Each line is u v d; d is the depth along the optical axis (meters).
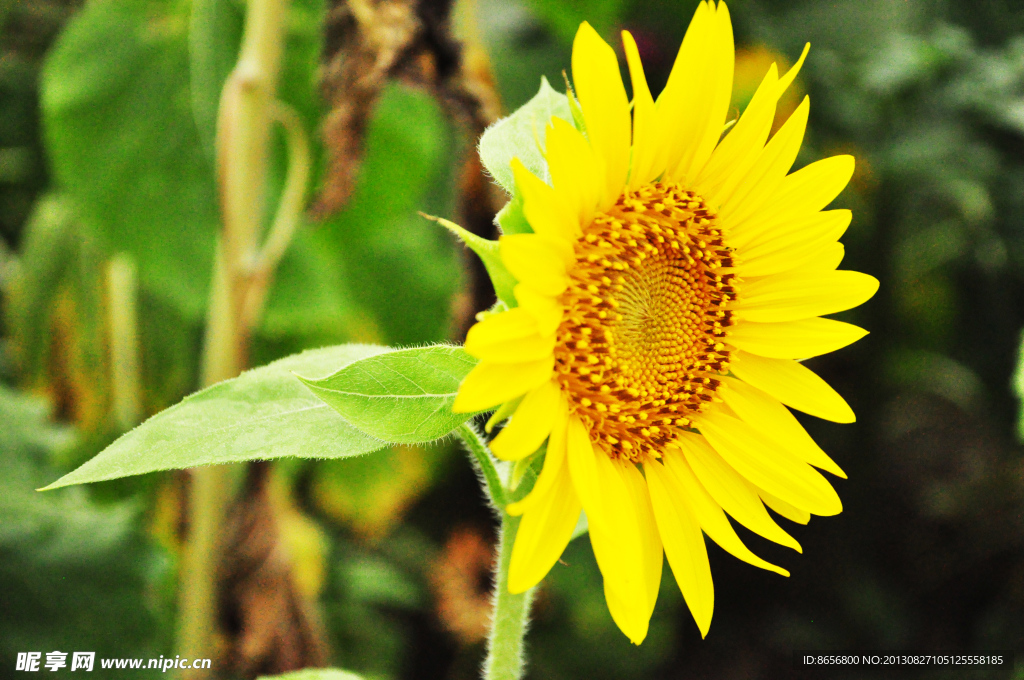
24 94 1.69
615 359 0.97
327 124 1.13
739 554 0.98
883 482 2.31
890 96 1.97
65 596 1.20
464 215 1.10
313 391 0.93
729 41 0.97
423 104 1.41
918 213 2.29
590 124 0.94
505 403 0.94
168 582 1.35
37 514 1.21
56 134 1.27
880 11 2.24
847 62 2.09
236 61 1.28
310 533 1.50
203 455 0.94
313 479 1.72
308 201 1.35
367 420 0.94
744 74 2.01
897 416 2.61
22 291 1.51
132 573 1.21
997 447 2.29
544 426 0.93
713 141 0.98
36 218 1.53
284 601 1.19
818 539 2.10
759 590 2.10
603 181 0.95
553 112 0.97
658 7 2.02
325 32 1.12
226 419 0.95
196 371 1.58
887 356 2.18
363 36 1.10
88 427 1.48
